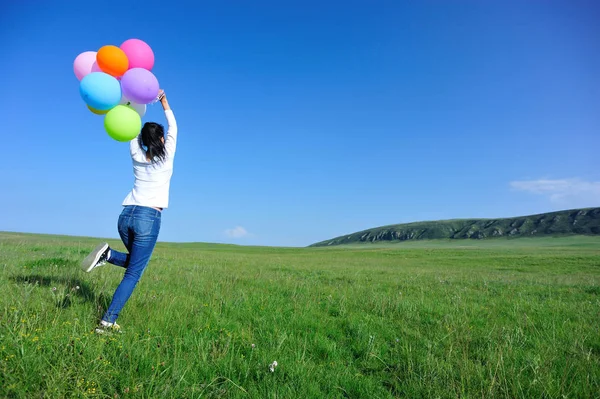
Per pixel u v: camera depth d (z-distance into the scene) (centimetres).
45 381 296
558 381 363
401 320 604
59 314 439
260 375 365
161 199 456
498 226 17762
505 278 1652
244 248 7912
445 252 5122
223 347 418
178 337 422
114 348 367
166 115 488
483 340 505
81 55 480
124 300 429
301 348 445
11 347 330
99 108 443
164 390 311
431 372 387
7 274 708
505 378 366
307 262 2833
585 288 1197
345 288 933
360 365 423
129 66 471
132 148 457
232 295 694
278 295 761
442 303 779
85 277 715
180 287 749
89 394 292
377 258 4262
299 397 324
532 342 504
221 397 323
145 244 447
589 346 502
